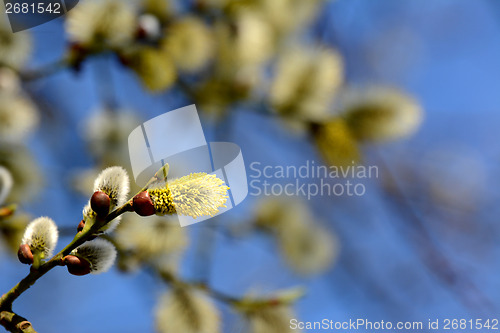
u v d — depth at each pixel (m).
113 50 0.71
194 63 0.78
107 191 0.48
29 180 0.75
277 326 0.66
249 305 0.66
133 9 0.74
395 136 0.83
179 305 0.65
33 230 0.49
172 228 0.65
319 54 0.85
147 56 0.71
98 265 0.49
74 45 0.70
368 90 0.83
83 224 0.49
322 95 0.84
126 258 0.64
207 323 0.65
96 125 0.89
